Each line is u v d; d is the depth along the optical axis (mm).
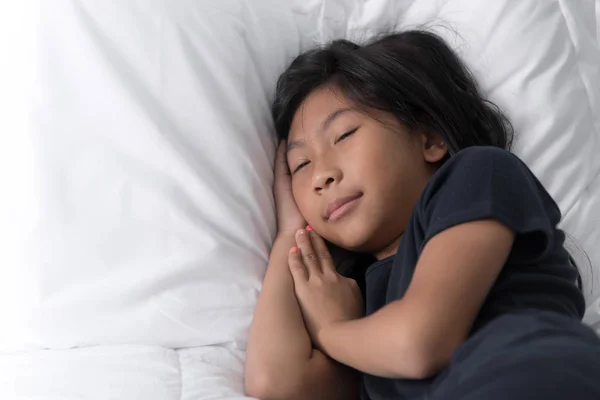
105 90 929
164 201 915
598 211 1043
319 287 924
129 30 945
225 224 942
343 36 1099
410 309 719
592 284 1014
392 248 950
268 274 949
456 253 732
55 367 821
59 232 892
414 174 929
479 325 758
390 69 975
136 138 925
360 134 921
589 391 625
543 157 1041
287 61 1062
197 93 952
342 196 905
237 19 1005
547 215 812
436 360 708
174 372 833
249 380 868
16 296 875
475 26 1071
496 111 1043
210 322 904
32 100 925
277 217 1016
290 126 1020
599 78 1085
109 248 899
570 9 1085
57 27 938
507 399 628
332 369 892
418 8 1100
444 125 972
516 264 797
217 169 958
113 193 914
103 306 880
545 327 697
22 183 904
